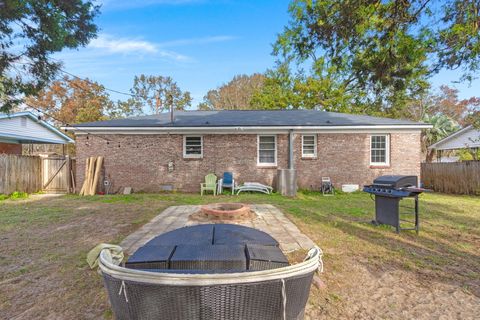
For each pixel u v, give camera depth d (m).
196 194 11.91
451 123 23.84
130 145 12.50
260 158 12.80
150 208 8.16
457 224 6.30
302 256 4.04
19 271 3.62
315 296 3.03
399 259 4.11
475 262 4.02
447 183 13.21
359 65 5.88
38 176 12.62
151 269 1.83
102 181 12.39
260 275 1.59
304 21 6.04
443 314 2.71
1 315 2.64
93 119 28.61
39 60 9.26
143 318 1.61
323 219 6.65
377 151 12.84
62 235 5.31
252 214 6.60
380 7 5.17
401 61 5.51
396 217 5.54
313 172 12.70
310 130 12.59
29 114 16.02
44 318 2.59
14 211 7.82
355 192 12.30
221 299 1.55
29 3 7.80
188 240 2.40
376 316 2.67
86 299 2.91
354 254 4.29
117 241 4.82
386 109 23.78
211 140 12.59
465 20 4.95
